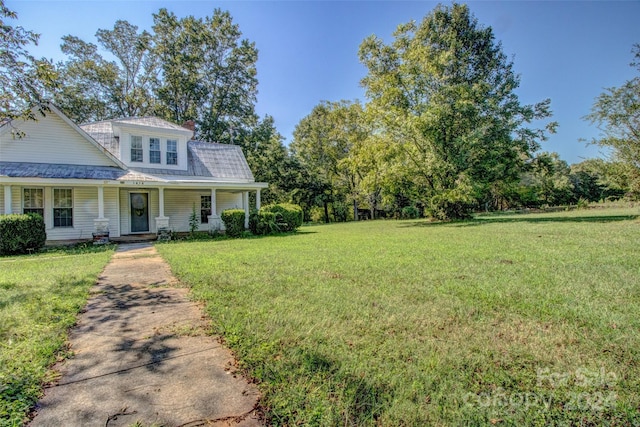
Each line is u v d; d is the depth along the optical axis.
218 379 2.26
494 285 4.35
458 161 17.12
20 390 2.11
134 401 2.01
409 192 19.19
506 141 18.19
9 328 3.17
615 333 2.80
